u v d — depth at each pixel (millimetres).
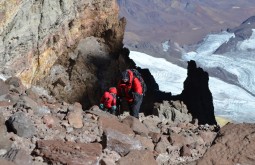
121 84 10367
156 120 12008
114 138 5996
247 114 154000
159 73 176625
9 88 9680
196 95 68875
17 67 30188
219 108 158000
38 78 33750
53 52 35594
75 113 7371
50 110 7945
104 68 38625
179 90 160125
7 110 7230
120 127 7418
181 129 9578
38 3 32781
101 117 7641
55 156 5246
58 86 34875
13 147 5395
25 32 30750
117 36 41312
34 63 33125
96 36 41281
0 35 28531
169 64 187875
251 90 198625
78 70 36750
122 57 41281
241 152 5598
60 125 6938
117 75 38906
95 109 8539
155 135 7508
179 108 30359
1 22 28062
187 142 7617
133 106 10203
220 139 5859
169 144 7281
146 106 39750
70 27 37688
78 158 5285
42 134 6207
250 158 5488
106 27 41062
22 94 9180
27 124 6023
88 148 5637
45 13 33375
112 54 40938
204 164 5562
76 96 35312
